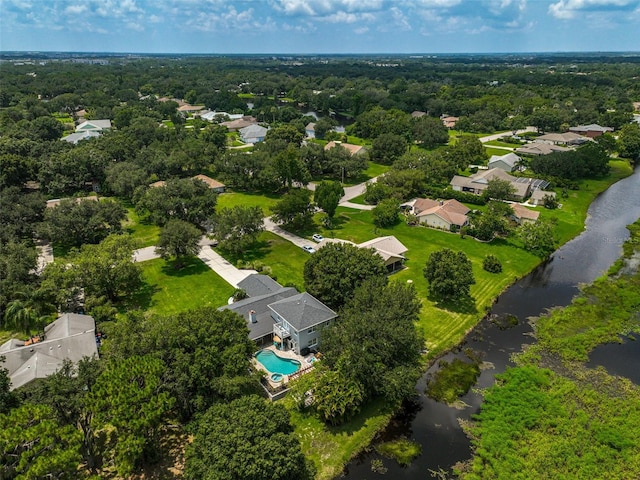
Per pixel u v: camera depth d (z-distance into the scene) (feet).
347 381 137.18
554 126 583.17
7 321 172.35
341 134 581.53
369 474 122.83
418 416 143.13
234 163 372.58
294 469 106.63
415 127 538.06
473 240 275.59
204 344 131.44
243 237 250.37
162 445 128.88
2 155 335.88
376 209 304.91
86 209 257.14
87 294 200.64
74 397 114.32
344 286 182.19
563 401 144.77
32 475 89.76
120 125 561.02
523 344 178.60
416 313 163.73
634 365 164.14
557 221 300.81
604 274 234.99
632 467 119.85
